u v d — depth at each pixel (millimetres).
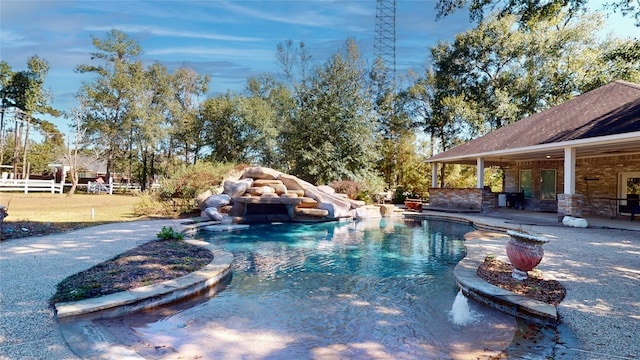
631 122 9945
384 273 6773
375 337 3912
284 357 3441
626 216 14633
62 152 35188
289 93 30922
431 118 28266
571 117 13688
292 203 14336
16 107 36125
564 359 3178
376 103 29031
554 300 4551
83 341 3479
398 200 23438
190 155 40000
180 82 39469
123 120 33875
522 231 5883
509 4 10891
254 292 5527
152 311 4535
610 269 6047
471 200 17453
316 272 6809
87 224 11258
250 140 31797
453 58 27000
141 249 7246
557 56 24141
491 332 3992
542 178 18250
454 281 6219
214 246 7898
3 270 5578
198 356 3410
